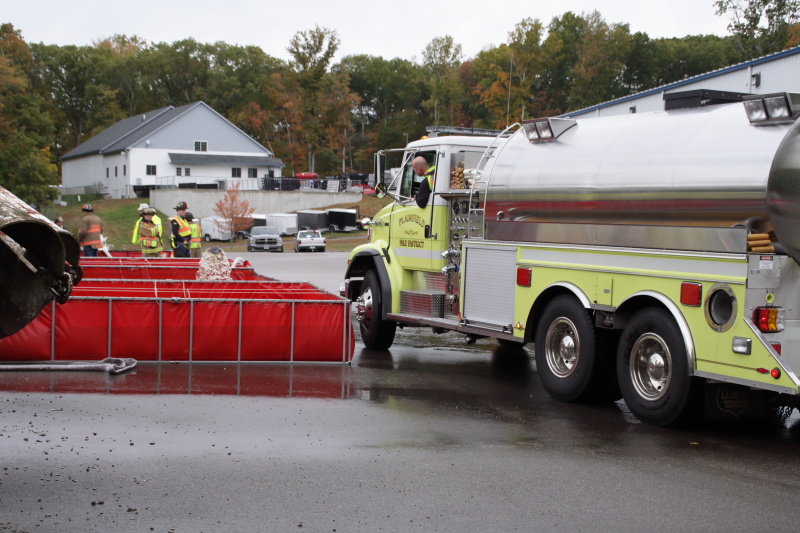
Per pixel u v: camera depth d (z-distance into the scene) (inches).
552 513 182.9
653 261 271.0
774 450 246.5
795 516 183.9
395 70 5012.3
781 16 2096.5
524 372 390.6
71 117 4534.9
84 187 3221.0
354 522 174.7
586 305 295.1
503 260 343.0
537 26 2733.8
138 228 741.9
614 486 203.9
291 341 390.0
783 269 243.0
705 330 251.4
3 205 182.5
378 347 454.0
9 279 194.7
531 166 331.0
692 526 176.2
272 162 3102.9
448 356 440.8
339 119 3873.0
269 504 185.0
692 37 3986.2
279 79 3786.9
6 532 163.9
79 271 203.5
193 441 236.2
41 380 322.0
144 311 374.9
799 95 243.3
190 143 2977.4
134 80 4530.0
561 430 264.5
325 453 228.1
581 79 3125.0
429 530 171.0
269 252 1835.6
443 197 397.1
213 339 382.3
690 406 258.8
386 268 438.3
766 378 233.8
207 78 4586.6
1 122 2237.9
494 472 213.8
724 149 257.8
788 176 237.0
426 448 236.2
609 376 301.3
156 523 171.5
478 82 3784.5
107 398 290.0
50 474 202.4
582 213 304.5
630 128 299.3
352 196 2652.6
